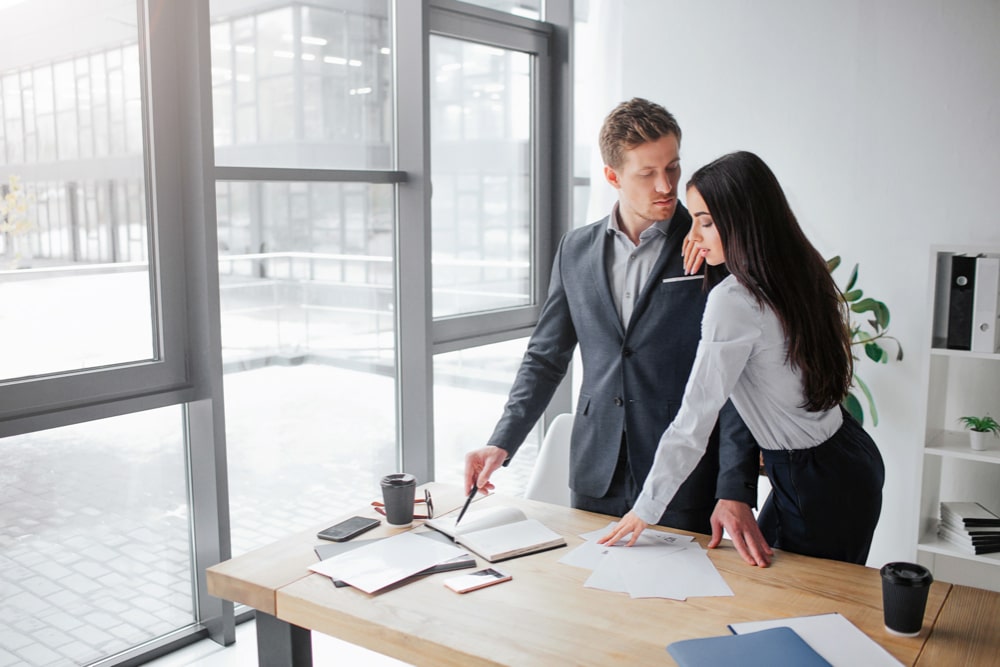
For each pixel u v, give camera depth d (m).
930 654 1.52
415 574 1.88
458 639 1.60
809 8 3.38
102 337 2.62
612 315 2.41
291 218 3.12
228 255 2.96
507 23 3.78
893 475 3.38
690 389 2.00
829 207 3.43
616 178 2.43
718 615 1.68
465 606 1.74
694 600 1.75
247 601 1.89
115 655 2.77
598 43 3.96
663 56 3.76
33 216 2.45
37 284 2.47
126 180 2.65
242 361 3.05
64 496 2.62
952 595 1.75
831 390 2.02
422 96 3.30
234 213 2.96
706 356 1.97
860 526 2.13
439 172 3.62
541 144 4.06
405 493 2.19
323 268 3.24
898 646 1.55
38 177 2.46
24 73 2.40
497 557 1.97
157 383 2.72
